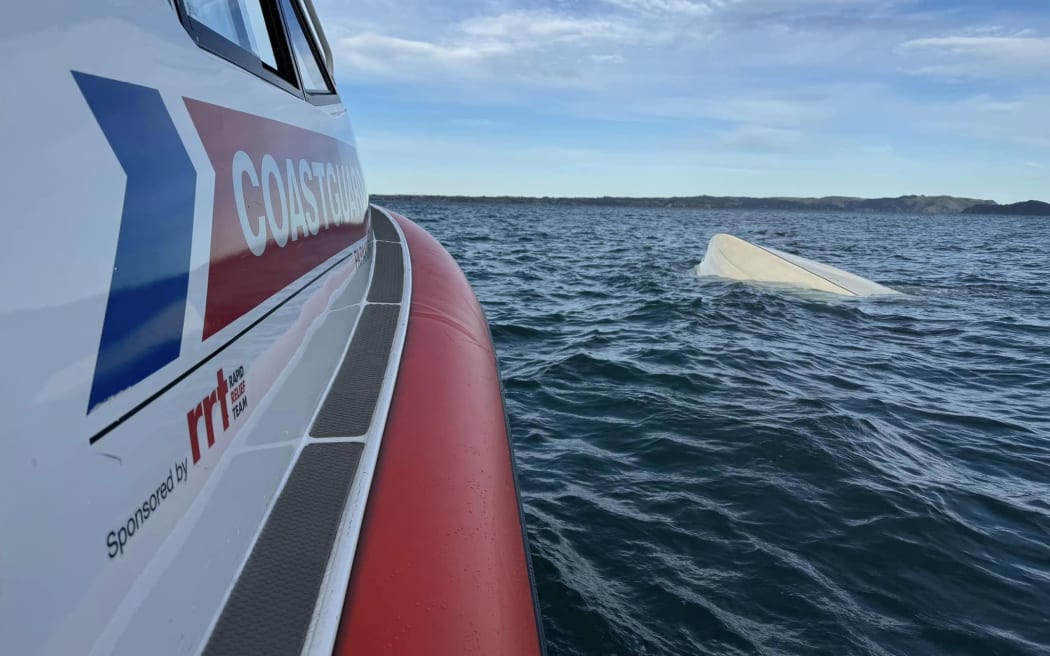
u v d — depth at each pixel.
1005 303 12.18
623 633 2.74
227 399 1.30
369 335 2.44
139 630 0.91
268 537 1.31
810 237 39.12
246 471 1.35
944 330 9.38
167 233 1.07
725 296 11.12
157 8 1.20
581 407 5.36
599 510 3.68
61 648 0.75
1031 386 6.69
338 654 1.11
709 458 4.36
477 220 48.28
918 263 21.33
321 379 1.97
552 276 14.35
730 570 3.18
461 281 3.94
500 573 1.46
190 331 1.14
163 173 1.08
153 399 1.00
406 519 1.47
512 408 5.33
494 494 1.76
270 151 1.70
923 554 3.38
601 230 42.59
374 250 3.99
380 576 1.30
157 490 0.99
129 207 0.97
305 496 1.44
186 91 1.24
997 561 3.37
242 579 1.19
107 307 0.89
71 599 0.77
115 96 0.98
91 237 0.87
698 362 6.81
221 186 1.33
